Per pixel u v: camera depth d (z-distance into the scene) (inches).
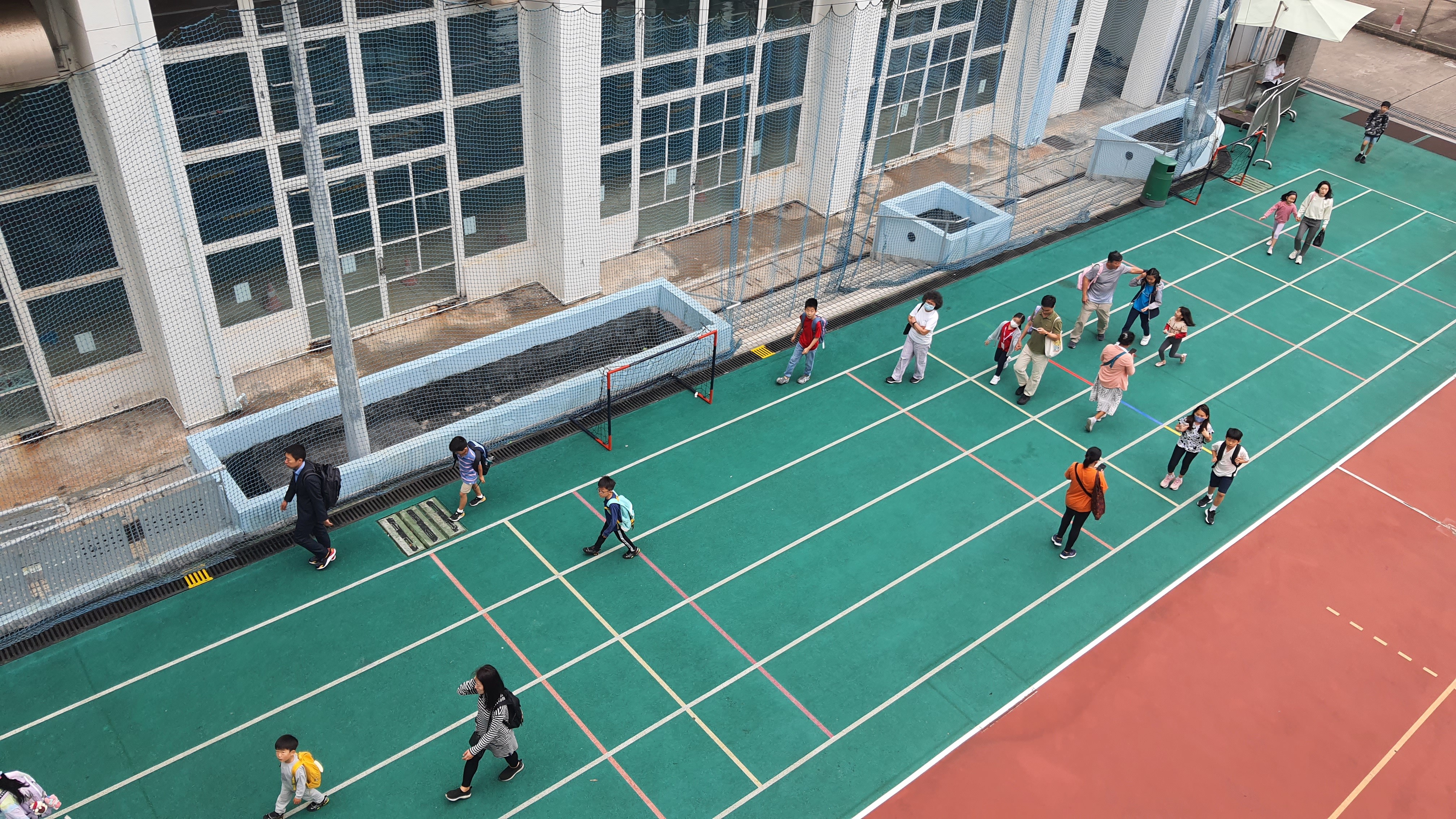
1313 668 509.7
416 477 570.6
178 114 538.0
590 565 526.0
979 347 709.3
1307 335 747.4
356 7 574.2
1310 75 1154.0
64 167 515.8
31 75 474.9
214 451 547.5
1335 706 492.1
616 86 703.1
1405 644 526.3
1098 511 521.7
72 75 493.4
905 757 450.9
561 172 669.3
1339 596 550.0
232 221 585.9
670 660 482.0
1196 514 593.0
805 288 761.0
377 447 576.4
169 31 513.7
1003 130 989.8
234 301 610.9
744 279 767.1
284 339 642.2
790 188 864.9
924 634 507.5
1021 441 632.4
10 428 569.9
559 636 488.1
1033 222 858.8
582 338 666.2
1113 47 1056.2
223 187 573.0
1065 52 977.5
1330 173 968.9
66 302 551.5
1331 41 1079.0
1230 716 482.6
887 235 796.6
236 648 468.4
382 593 501.0
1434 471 637.9
